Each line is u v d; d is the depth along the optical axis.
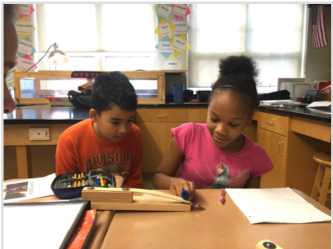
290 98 2.44
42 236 0.39
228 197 0.61
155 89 2.42
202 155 0.91
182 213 0.52
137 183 1.03
